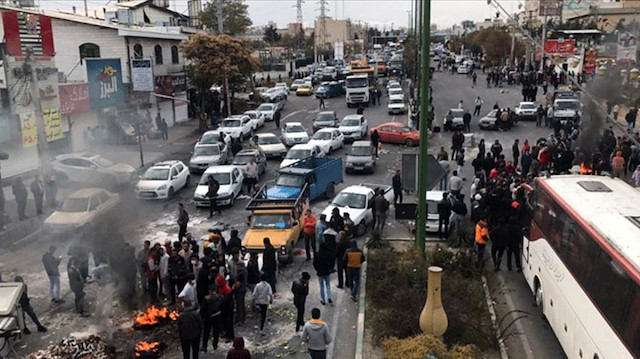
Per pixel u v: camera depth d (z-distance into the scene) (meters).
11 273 16.31
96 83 34.09
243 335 12.39
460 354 10.59
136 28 42.69
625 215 9.70
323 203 22.64
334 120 39.38
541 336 12.03
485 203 17.19
